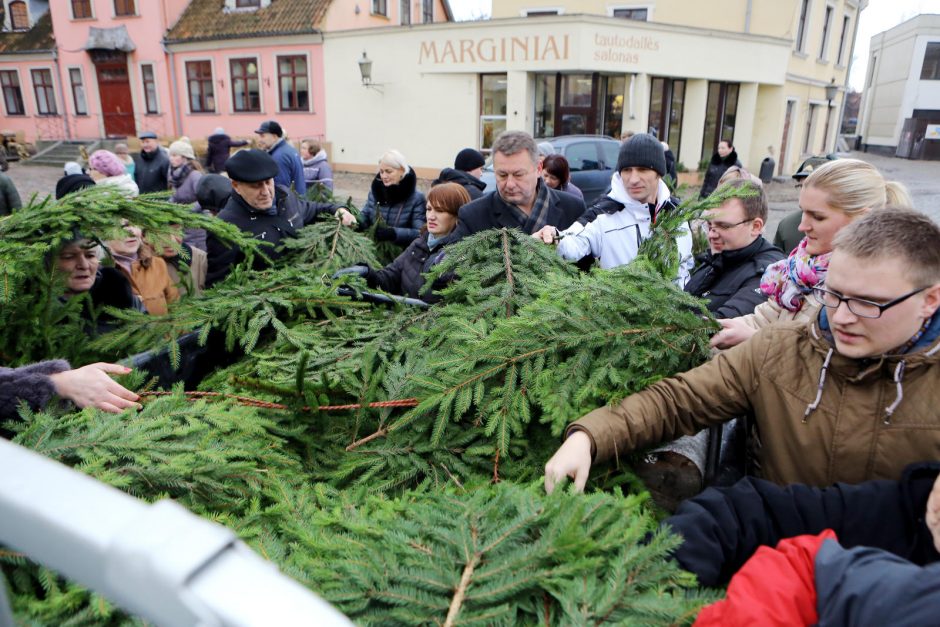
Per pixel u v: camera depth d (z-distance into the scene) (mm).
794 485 1254
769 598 969
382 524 1207
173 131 21844
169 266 3023
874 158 33062
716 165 10477
